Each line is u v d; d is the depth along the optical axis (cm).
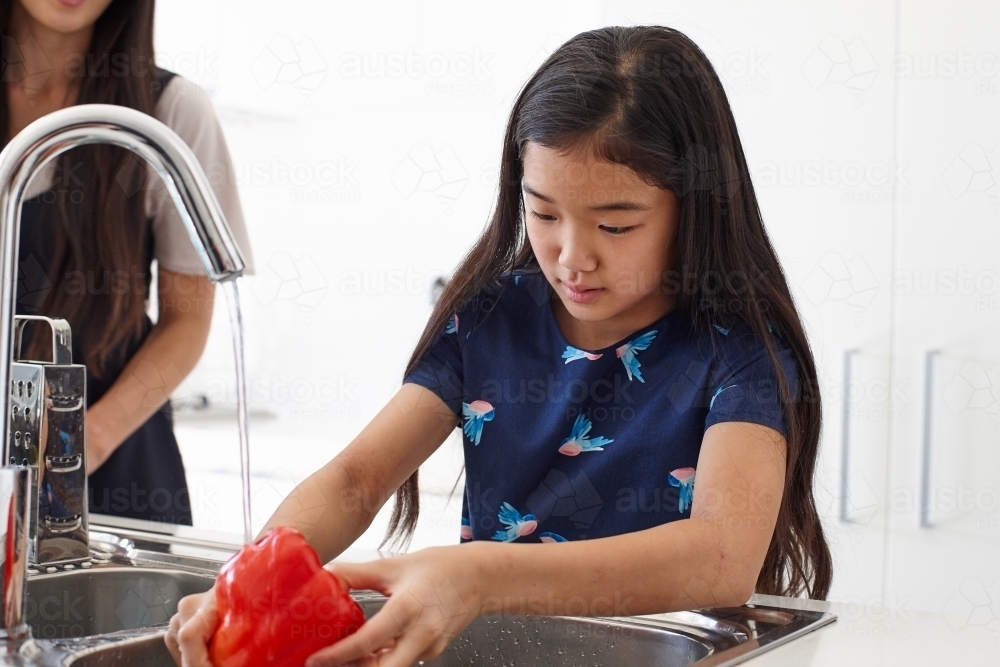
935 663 65
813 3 217
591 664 80
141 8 131
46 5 120
